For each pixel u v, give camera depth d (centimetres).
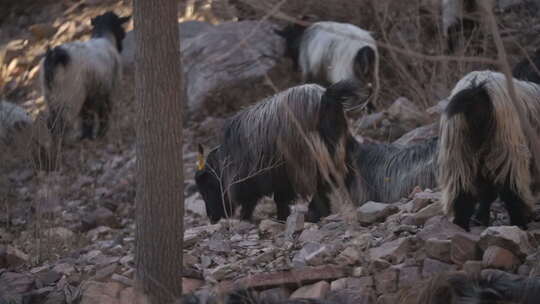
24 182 1379
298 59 1653
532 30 1470
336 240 760
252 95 1658
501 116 661
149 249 669
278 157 912
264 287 678
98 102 1688
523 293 489
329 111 884
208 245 825
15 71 2055
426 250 667
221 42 1702
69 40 2098
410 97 1418
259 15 1747
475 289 497
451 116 676
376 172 1024
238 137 948
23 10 2350
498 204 847
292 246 782
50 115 1600
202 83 1659
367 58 1447
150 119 652
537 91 694
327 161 883
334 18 1648
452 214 714
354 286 657
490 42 1416
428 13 1557
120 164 1511
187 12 1989
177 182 668
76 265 848
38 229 1034
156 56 643
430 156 999
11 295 760
